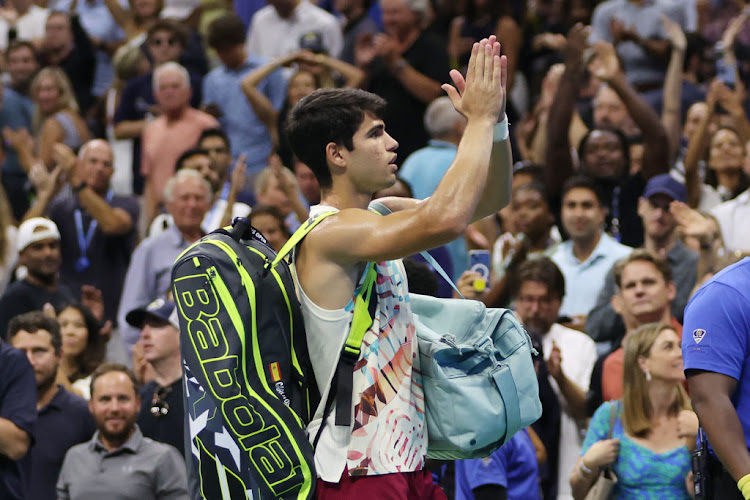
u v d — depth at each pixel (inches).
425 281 508.1
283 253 344.2
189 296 337.1
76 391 722.2
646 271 673.6
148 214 1078.4
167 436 636.7
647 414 564.1
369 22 1209.4
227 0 1358.3
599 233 801.6
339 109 353.4
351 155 353.7
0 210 955.3
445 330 375.2
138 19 1349.7
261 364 340.2
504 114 373.1
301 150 359.9
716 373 386.0
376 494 344.5
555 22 1229.7
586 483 567.8
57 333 656.4
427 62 1057.5
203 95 1136.8
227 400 332.5
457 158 339.0
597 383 642.2
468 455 364.5
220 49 1123.9
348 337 346.6
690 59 1144.2
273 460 335.3
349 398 345.7
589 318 742.5
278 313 344.5
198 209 866.8
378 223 337.7
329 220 346.3
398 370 353.7
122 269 1002.7
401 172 898.1
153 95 1175.6
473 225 876.6
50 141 1192.2
